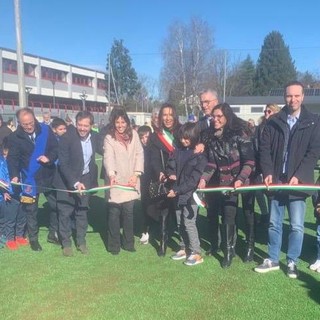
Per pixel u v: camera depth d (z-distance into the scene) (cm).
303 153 464
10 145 570
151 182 570
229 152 500
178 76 4366
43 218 764
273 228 494
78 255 560
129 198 557
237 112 5150
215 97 573
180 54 4338
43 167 575
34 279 477
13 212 587
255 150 525
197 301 421
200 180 512
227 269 506
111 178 546
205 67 4381
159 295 435
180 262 532
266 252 566
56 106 5422
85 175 571
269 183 474
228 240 513
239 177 488
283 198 485
